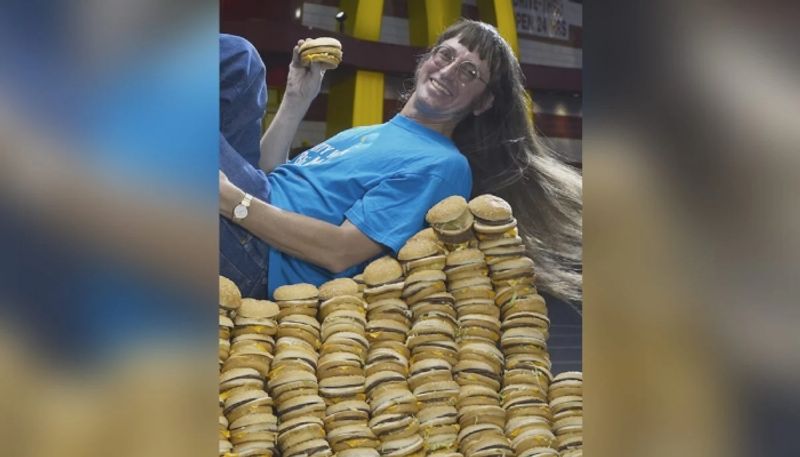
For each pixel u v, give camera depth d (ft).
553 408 7.75
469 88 7.40
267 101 7.14
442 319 7.43
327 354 7.22
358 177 7.28
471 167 7.46
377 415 7.29
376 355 7.30
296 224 7.19
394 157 7.32
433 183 7.35
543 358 7.68
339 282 7.26
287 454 7.12
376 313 7.32
